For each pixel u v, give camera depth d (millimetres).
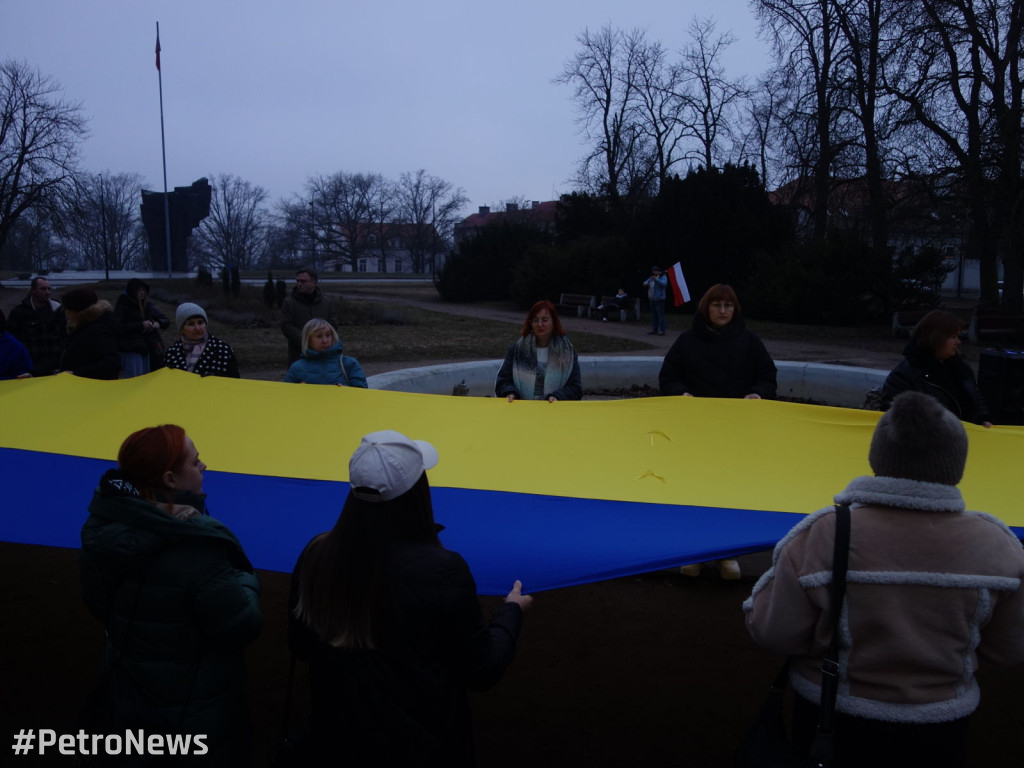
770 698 2299
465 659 2066
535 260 30797
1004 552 1984
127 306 7402
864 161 25312
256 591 2480
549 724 3719
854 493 2090
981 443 3801
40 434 4160
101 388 4793
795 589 2047
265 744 3531
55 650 4445
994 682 4094
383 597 2004
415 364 15562
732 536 2857
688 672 4188
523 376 5203
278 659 4371
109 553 2324
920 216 24047
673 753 3488
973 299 43062
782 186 31344
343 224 87625
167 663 2367
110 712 2387
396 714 2014
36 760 3381
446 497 3404
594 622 4754
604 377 12047
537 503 3320
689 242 27188
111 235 87500
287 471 3756
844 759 2061
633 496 3383
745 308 25812
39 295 7965
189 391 4664
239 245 89375
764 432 4008
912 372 4504
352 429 4230
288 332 8062
